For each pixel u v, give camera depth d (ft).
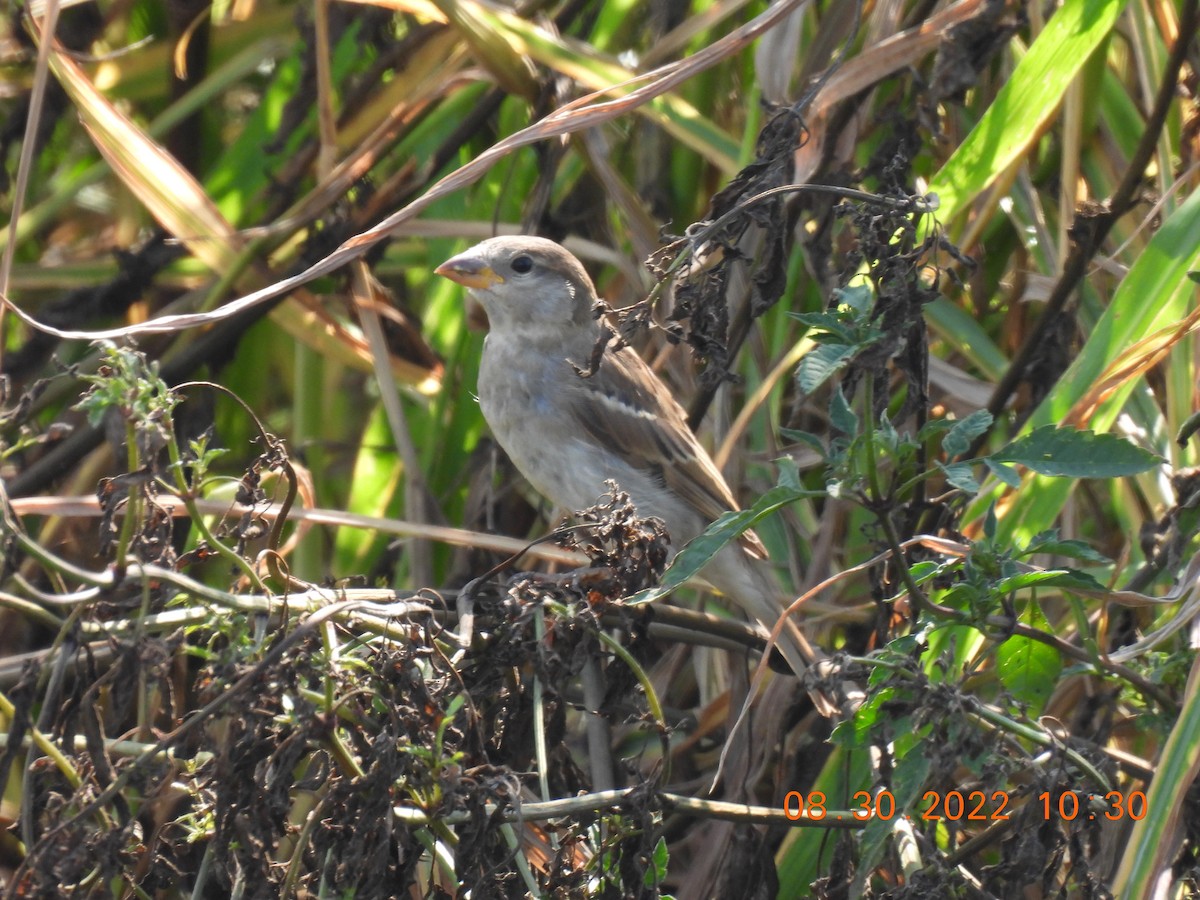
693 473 27.96
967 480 14.92
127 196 31.50
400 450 26.73
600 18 30.42
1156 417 23.90
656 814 15.98
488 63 26.04
